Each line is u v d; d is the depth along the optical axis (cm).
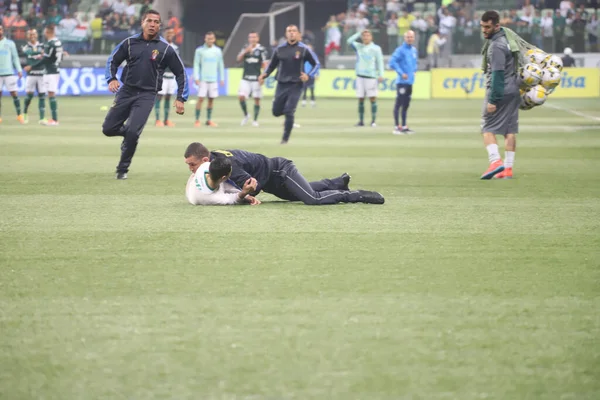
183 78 1978
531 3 7206
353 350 760
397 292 955
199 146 1568
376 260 1117
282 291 955
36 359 737
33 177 2014
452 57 7131
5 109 5006
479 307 898
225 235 1275
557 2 7212
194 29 8075
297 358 739
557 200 1691
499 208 1577
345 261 1109
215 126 3912
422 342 783
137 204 1591
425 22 7088
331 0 7881
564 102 6103
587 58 7025
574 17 6994
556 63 2016
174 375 699
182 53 7144
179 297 928
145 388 672
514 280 1017
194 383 682
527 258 1142
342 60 7194
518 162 2431
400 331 814
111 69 1964
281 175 1547
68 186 1856
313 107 5569
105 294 941
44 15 7038
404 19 7094
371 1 7281
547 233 1323
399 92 3522
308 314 866
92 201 1631
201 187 1548
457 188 1862
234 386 677
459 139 3244
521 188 1869
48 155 2541
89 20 7038
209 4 8012
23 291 953
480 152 2731
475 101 6353
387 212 1508
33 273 1037
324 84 6912
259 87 3978
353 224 1377
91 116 4450
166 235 1273
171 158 2489
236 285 979
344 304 905
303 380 689
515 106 2028
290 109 2980
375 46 3900
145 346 769
